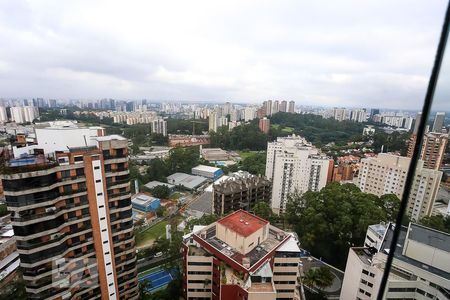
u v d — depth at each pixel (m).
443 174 67.62
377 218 63.97
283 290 47.62
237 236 45.31
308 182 99.38
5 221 75.75
